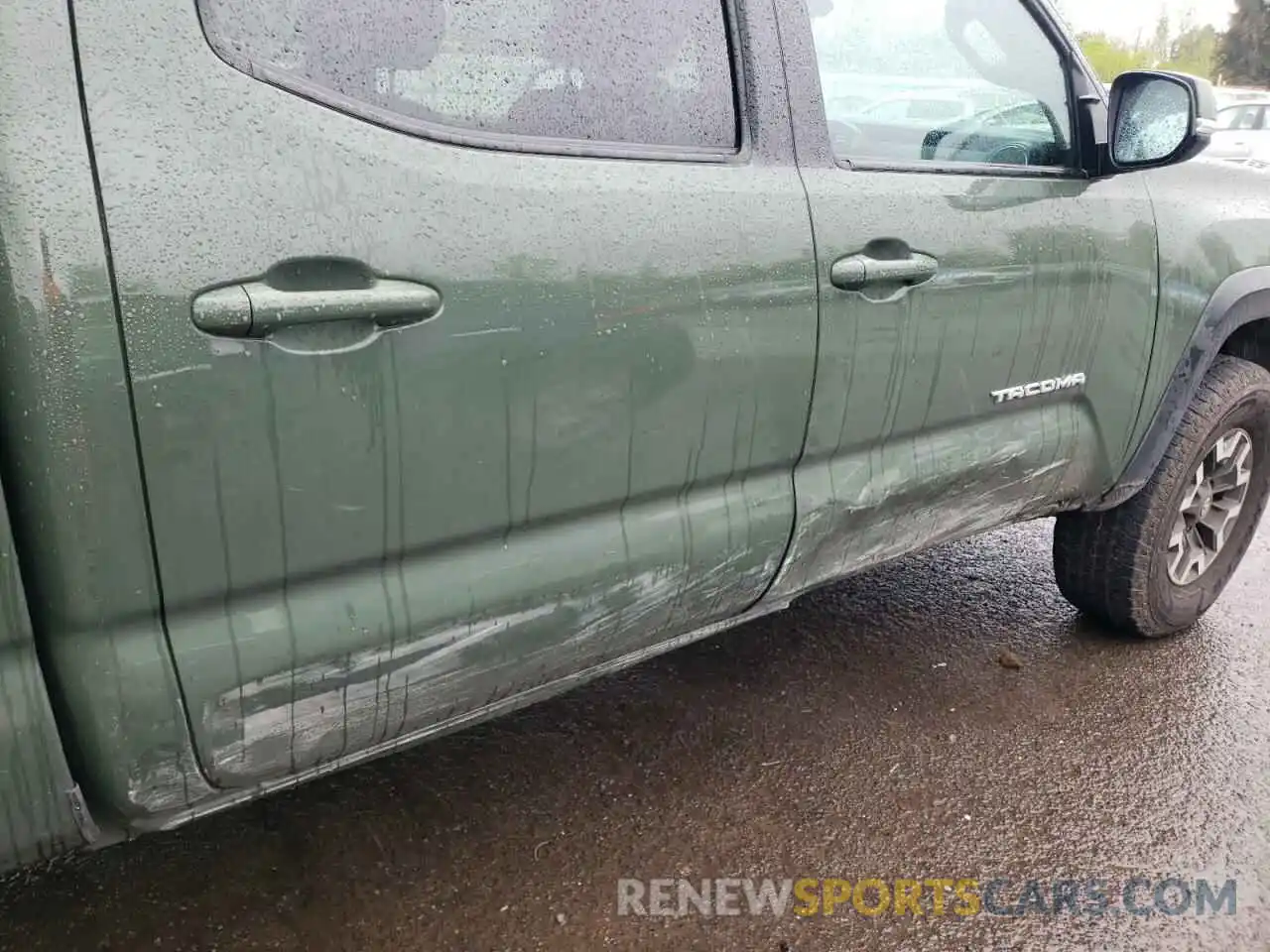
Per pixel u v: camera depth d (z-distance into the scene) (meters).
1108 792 2.43
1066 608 3.34
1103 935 2.02
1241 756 2.58
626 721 2.66
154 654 1.31
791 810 2.34
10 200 1.12
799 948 1.96
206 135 1.25
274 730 1.45
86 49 1.17
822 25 1.99
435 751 2.52
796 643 3.08
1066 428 2.50
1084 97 2.48
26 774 1.24
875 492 2.13
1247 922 2.06
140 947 1.90
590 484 1.67
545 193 1.55
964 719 2.70
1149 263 2.52
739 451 1.87
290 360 1.32
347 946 1.92
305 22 1.36
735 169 1.81
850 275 1.92
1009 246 2.20
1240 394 2.87
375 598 1.49
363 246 1.36
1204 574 3.12
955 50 2.24
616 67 1.69
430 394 1.45
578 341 1.59
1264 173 2.99
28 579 1.22
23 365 1.14
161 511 1.26
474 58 1.52
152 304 1.20
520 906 2.04
